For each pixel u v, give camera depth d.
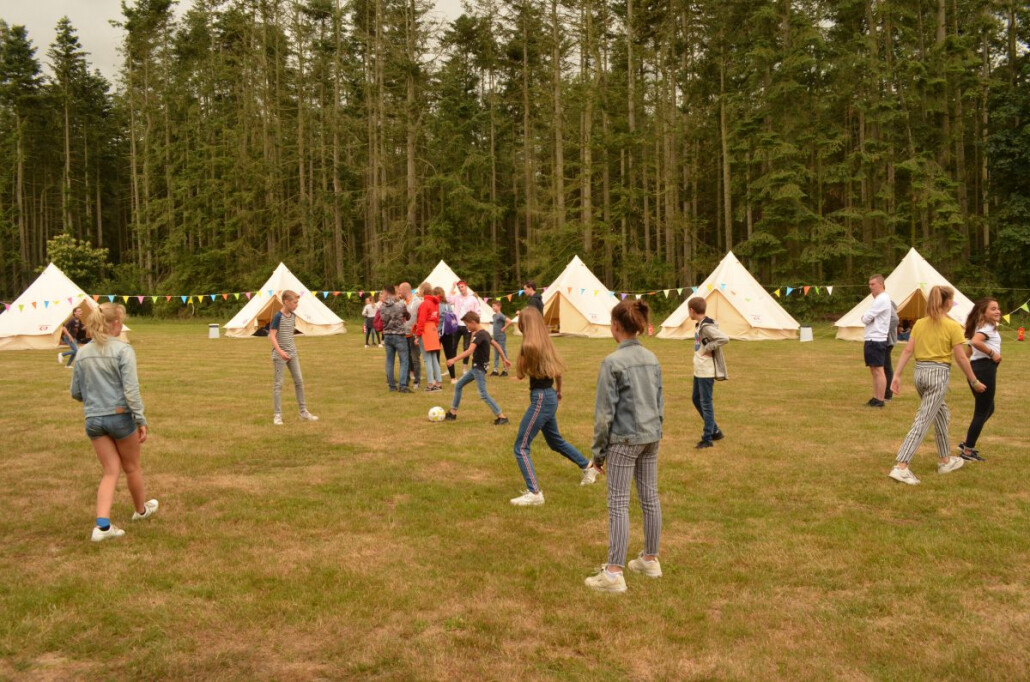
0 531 4.98
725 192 35.53
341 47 45.81
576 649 3.36
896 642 3.39
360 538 4.82
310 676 3.13
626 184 43.62
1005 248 31.23
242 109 47.12
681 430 8.31
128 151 59.84
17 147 53.78
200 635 3.48
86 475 6.43
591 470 6.11
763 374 13.49
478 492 5.90
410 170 41.38
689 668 3.17
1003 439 7.70
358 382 12.77
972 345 6.50
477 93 49.81
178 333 27.95
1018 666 3.16
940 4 33.56
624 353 4.11
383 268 40.59
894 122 34.62
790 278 34.31
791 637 3.46
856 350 18.30
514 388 12.03
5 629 3.51
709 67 37.84
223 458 7.04
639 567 4.23
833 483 6.07
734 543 4.70
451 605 3.80
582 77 39.84
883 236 35.56
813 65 32.56
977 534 4.80
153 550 4.61
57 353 19.27
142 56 49.50
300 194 44.59
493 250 43.06
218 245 46.75
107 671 3.17
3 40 52.94
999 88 34.41
